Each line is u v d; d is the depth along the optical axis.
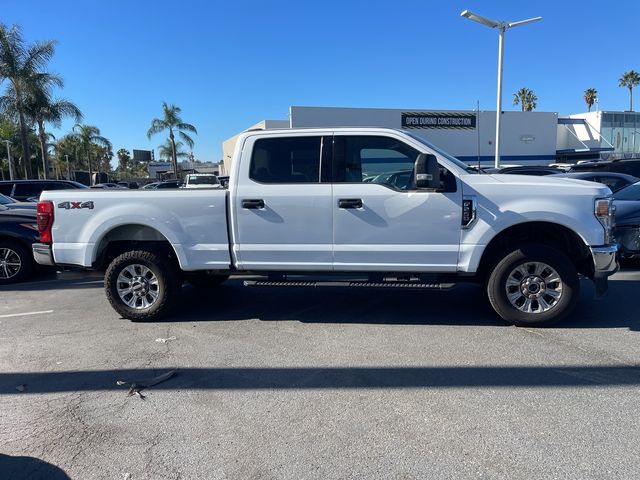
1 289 7.80
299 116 35.56
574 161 44.03
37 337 5.26
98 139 55.44
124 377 4.16
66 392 3.90
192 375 4.17
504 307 5.18
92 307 6.46
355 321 5.56
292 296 6.73
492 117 40.16
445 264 5.11
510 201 4.96
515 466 2.81
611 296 6.43
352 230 5.17
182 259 5.46
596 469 2.77
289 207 5.23
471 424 3.27
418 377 4.02
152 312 5.64
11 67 25.47
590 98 71.12
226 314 5.95
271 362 4.41
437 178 4.79
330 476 2.76
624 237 7.80
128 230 5.65
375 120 37.16
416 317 5.66
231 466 2.88
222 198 5.34
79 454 3.04
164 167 75.31
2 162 51.72
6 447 3.13
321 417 3.41
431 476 2.74
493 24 23.52
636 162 13.62
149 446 3.11
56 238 5.66
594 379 3.93
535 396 3.65
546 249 5.04
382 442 3.09
